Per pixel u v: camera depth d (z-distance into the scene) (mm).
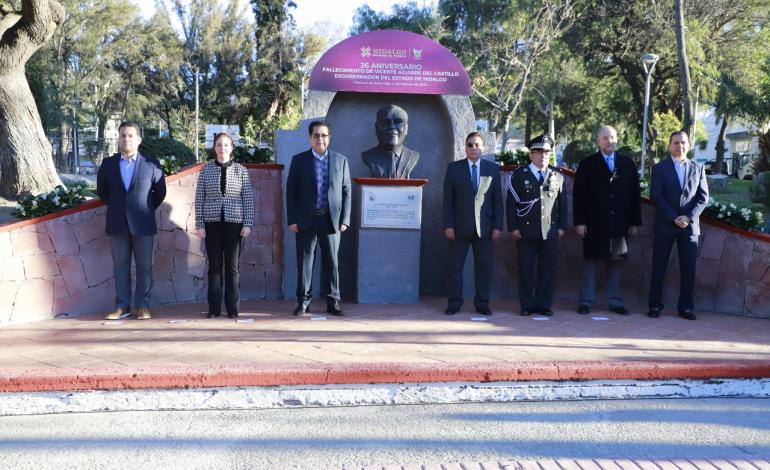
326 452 3627
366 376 4609
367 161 7484
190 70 53719
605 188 6938
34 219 6336
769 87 29312
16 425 4012
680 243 6918
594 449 3701
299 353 5098
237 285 6605
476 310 7102
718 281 7379
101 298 6816
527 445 3752
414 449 3678
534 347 5449
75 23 48344
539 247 6988
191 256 7418
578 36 31344
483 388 4590
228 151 6508
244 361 4828
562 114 38344
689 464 3510
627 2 30141
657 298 6980
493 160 7883
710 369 4887
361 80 7668
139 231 6398
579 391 4648
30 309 6281
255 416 4215
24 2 14609
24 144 15492
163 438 3818
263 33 51406
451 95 7848
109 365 4680
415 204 7379
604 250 6930
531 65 29844
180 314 6715
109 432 3906
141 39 52625
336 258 6793
